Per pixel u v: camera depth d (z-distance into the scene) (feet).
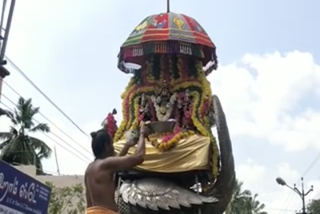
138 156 22.08
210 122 35.58
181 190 32.55
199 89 35.50
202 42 35.55
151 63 36.60
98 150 22.34
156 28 35.32
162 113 35.06
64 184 83.30
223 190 33.73
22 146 115.03
